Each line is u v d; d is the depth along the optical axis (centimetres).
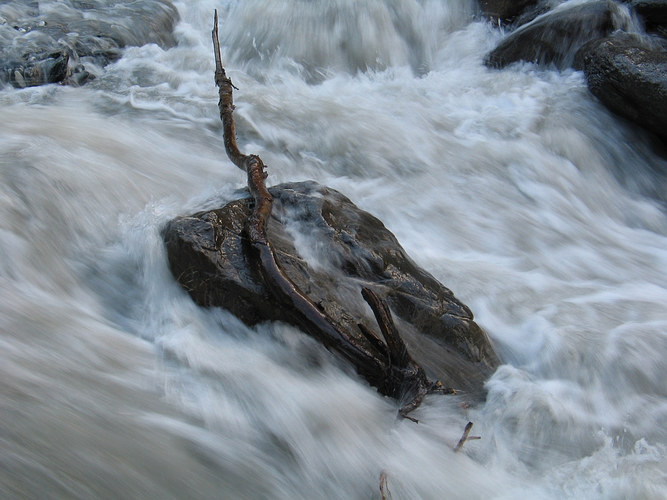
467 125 675
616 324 429
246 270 358
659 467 321
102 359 329
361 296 369
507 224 555
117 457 271
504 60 810
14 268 382
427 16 878
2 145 489
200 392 321
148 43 812
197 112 633
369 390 337
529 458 329
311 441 310
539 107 701
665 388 388
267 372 336
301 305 342
